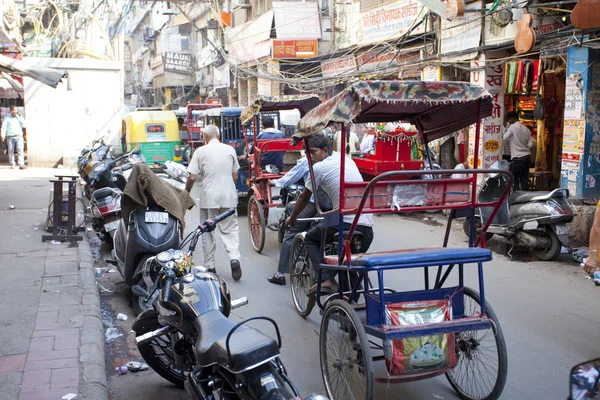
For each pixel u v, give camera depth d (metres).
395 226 10.39
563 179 9.77
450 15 10.58
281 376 3.06
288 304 6.14
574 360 4.69
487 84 11.38
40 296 5.83
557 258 7.98
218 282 3.76
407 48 14.49
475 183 4.10
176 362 3.88
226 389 3.21
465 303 4.14
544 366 4.58
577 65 9.30
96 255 8.37
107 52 25.78
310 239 5.32
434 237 9.36
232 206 6.84
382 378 3.69
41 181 15.05
